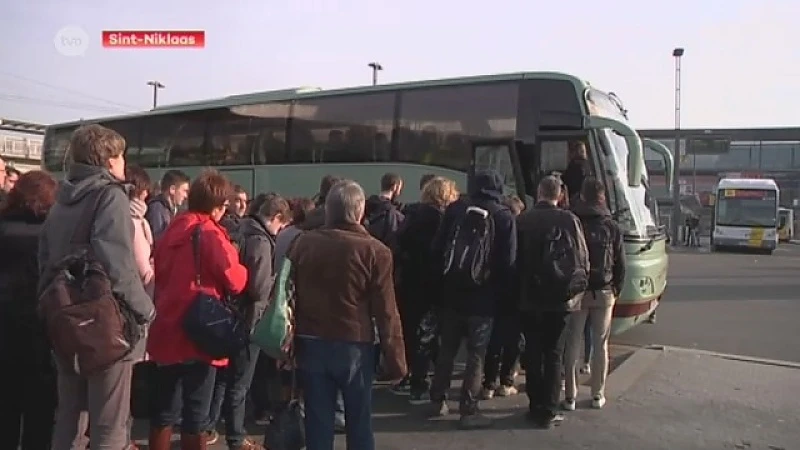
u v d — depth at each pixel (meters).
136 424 6.14
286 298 4.39
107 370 3.85
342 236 4.34
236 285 4.58
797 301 15.38
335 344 4.27
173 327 4.46
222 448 5.58
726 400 7.03
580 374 8.00
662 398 7.09
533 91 10.75
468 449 5.66
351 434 4.31
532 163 10.57
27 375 4.46
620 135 10.20
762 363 8.66
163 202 6.38
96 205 3.89
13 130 41.03
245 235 5.31
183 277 4.50
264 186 14.05
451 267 5.92
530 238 6.07
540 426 6.19
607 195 9.55
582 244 6.04
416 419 6.45
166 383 4.59
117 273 3.84
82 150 4.03
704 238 51.97
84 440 4.09
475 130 11.24
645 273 9.07
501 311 6.59
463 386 6.17
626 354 9.26
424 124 11.91
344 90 13.18
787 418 6.46
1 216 4.48
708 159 68.12
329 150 13.12
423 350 6.95
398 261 6.94
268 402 6.38
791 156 65.31
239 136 14.68
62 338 3.70
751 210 35.59
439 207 6.93
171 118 16.06
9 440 4.47
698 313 13.54
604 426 6.23
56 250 3.90
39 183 4.53
